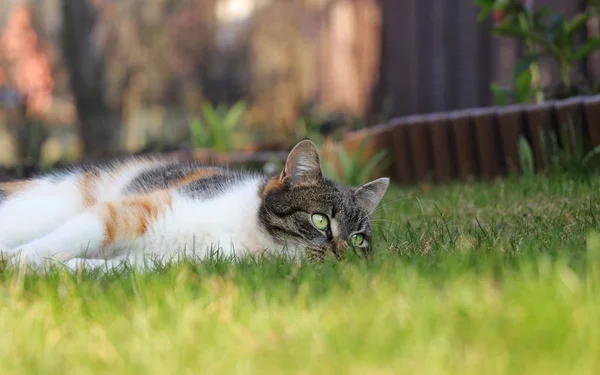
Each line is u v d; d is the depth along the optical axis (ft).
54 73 91.56
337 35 75.36
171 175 23.25
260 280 15.38
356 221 21.42
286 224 20.57
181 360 11.22
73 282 16.05
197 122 55.01
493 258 16.15
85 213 20.30
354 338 11.62
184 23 101.86
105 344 12.16
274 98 102.12
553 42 37.04
